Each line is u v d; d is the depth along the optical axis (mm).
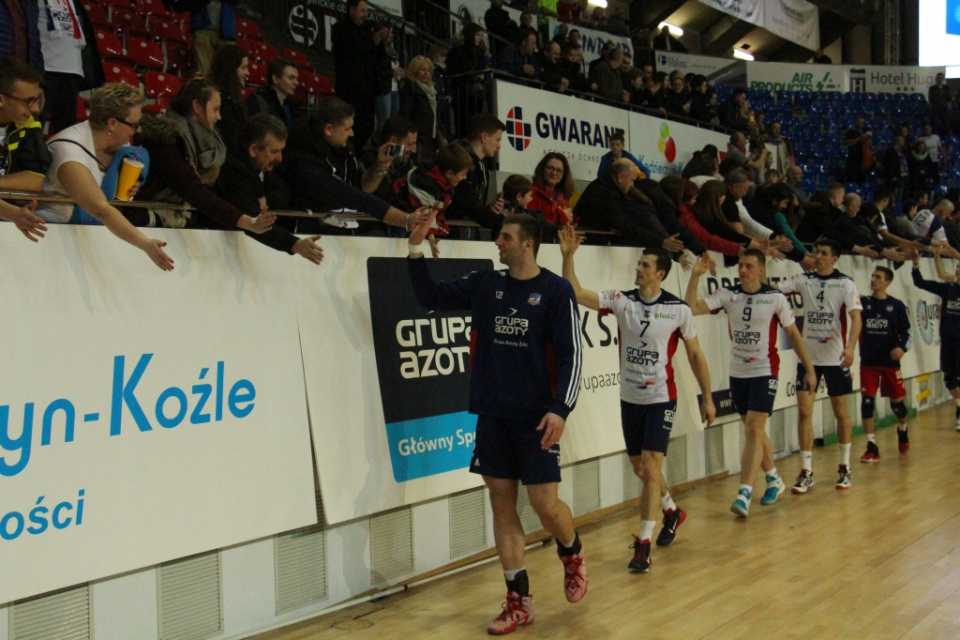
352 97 6062
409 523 3920
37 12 4012
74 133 2852
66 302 2793
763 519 5129
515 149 7168
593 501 5055
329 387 3584
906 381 9227
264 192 3588
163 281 3068
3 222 2662
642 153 8617
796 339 5441
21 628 2625
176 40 6777
